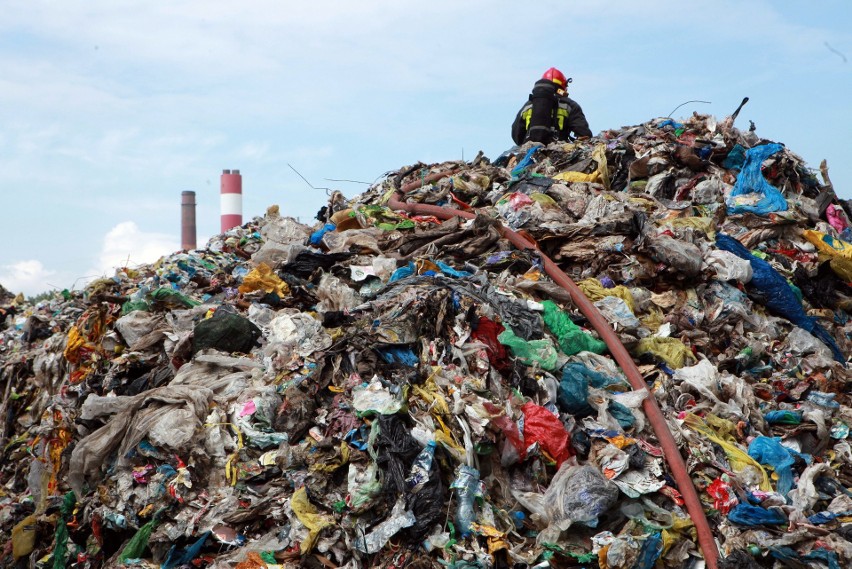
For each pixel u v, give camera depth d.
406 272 8.05
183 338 7.34
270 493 5.95
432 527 5.63
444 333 7.03
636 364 7.62
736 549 5.86
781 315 8.76
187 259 9.67
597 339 7.58
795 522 6.09
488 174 10.68
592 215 9.22
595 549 5.71
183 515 5.95
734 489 6.30
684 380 7.36
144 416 6.43
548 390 6.69
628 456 6.29
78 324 8.61
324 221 10.70
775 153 10.39
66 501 6.59
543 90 12.09
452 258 8.44
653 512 6.04
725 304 8.37
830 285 9.41
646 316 8.20
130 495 6.09
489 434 6.10
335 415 6.27
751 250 9.45
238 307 8.14
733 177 10.46
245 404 6.47
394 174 11.45
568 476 5.98
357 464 5.95
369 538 5.55
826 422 7.41
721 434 6.91
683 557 5.87
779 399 7.76
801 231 9.89
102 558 6.15
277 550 5.62
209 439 6.27
